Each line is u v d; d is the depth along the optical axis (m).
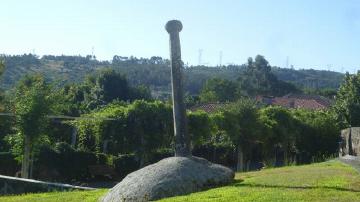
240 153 31.03
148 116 27.11
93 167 27.66
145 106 27.30
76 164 27.03
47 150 25.80
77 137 33.47
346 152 26.25
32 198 12.94
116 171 28.83
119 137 27.16
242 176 13.59
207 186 11.53
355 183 10.73
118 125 27.08
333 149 35.62
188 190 11.16
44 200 12.44
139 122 27.03
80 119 28.08
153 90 87.56
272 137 33.56
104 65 107.25
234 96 77.50
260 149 36.31
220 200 9.43
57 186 15.11
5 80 67.50
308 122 36.16
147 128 27.08
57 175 26.11
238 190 10.42
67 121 30.89
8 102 27.20
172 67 12.97
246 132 30.77
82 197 12.66
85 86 58.44
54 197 12.89
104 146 30.61
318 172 13.08
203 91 80.56
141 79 94.38
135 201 10.86
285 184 11.00
